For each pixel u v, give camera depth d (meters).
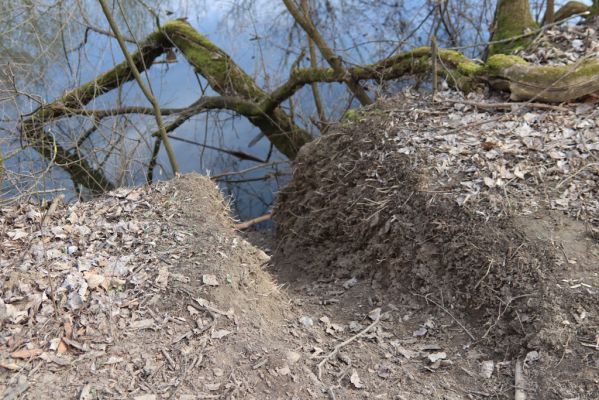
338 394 3.17
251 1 9.59
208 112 9.17
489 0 9.09
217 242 4.04
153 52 9.36
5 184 5.99
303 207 5.81
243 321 3.47
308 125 9.43
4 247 3.71
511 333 3.51
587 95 4.97
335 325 3.91
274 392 3.04
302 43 9.92
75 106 8.63
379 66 6.91
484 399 3.18
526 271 3.63
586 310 3.33
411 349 3.64
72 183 8.41
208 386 2.97
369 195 4.84
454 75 5.82
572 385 3.03
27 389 2.74
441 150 4.71
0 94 7.61
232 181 9.19
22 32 8.35
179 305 3.44
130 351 3.08
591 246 3.68
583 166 4.27
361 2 9.77
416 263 4.19
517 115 5.01
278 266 5.66
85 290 3.34
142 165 7.86
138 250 3.87
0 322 3.04
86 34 8.66
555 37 6.03
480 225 3.99
